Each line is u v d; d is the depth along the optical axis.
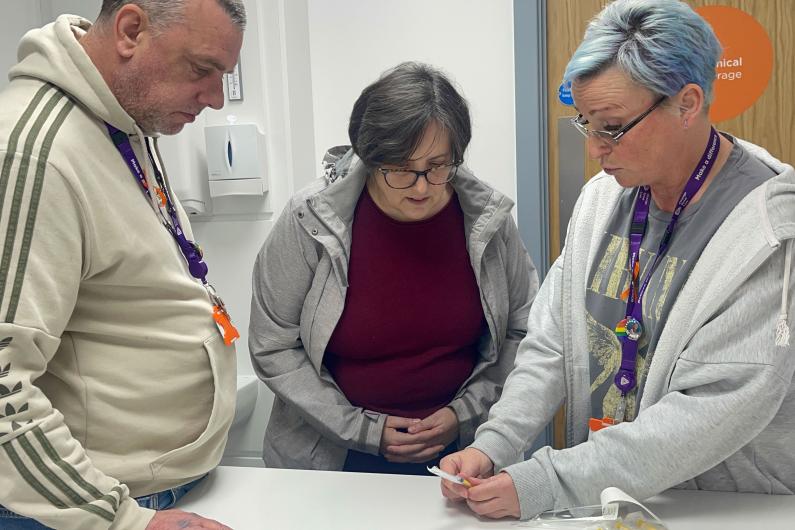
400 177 1.36
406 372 1.52
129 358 1.05
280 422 1.62
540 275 2.27
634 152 1.02
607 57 0.99
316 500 1.16
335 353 1.56
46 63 1.01
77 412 1.03
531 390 1.25
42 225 0.92
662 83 0.97
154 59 1.02
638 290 1.17
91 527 0.93
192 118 1.12
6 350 0.88
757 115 2.12
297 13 2.26
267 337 1.57
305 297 1.55
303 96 2.31
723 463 1.10
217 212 2.26
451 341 1.54
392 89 1.32
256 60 2.16
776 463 1.08
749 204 1.01
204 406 1.13
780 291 0.95
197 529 0.96
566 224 2.29
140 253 1.04
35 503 0.91
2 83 2.04
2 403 0.87
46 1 2.23
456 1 2.23
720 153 1.07
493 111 2.25
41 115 0.96
